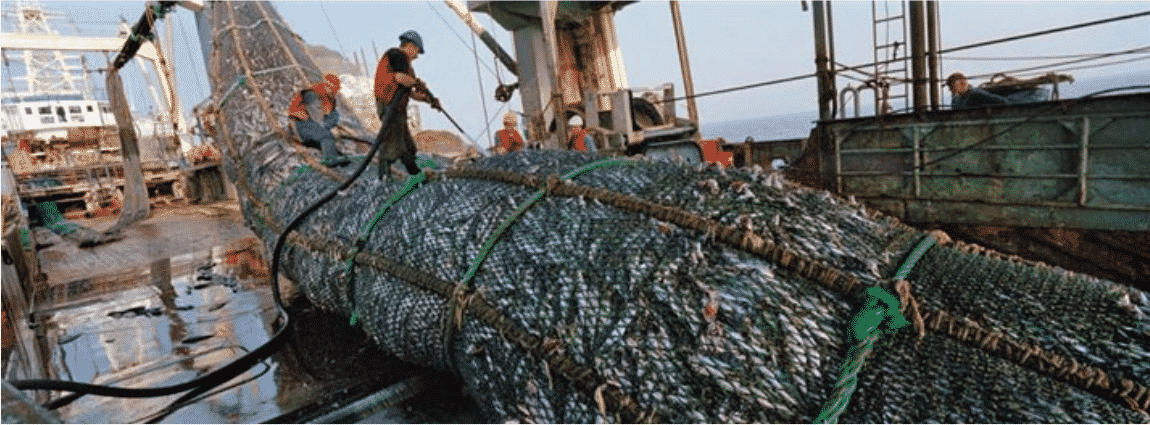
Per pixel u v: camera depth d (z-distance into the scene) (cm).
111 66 1336
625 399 187
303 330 469
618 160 302
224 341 474
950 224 743
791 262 198
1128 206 604
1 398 181
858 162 817
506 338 232
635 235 229
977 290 183
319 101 665
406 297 298
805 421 163
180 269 776
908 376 164
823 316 185
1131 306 167
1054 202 654
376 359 397
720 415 172
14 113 3183
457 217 298
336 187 488
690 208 234
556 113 1221
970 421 148
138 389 338
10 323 453
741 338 182
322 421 316
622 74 1616
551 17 1194
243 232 1038
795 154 1033
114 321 551
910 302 174
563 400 208
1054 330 164
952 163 725
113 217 1691
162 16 1137
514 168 317
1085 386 150
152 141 2302
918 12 777
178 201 1888
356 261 352
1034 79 742
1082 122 619
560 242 244
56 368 438
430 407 327
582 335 208
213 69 912
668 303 199
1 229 610
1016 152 671
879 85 839
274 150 657
